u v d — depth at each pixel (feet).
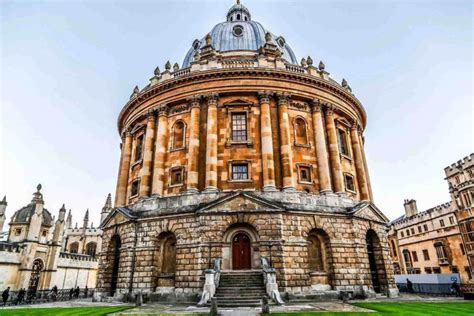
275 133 101.14
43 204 147.02
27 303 97.30
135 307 70.03
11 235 141.49
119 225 100.99
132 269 89.92
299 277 81.71
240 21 153.69
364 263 91.71
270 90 104.27
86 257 179.01
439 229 193.36
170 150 104.42
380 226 105.40
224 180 95.09
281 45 146.10
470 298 84.28
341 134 120.57
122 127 142.72
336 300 79.82
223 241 84.02
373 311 55.83
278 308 61.67
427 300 82.07
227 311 57.67
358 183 116.88
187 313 56.08
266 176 93.20
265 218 84.89
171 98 108.88
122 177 120.47
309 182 99.19
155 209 94.48
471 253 165.37
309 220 89.10
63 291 131.95
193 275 81.56
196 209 86.69
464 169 178.70
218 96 103.81
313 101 108.88
